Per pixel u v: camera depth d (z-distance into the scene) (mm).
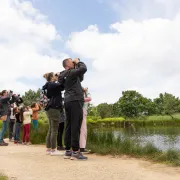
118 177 4426
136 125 64875
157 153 6539
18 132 10617
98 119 63906
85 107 7055
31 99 87125
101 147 7254
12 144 10219
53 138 6562
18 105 10781
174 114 93688
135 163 5664
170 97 97000
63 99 6562
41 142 10375
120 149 7051
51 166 5195
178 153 6082
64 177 4410
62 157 6238
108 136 8055
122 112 86375
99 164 5418
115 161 5883
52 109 6484
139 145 7156
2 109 9438
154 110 89188
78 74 5902
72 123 5910
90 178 4352
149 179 4328
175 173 4754
